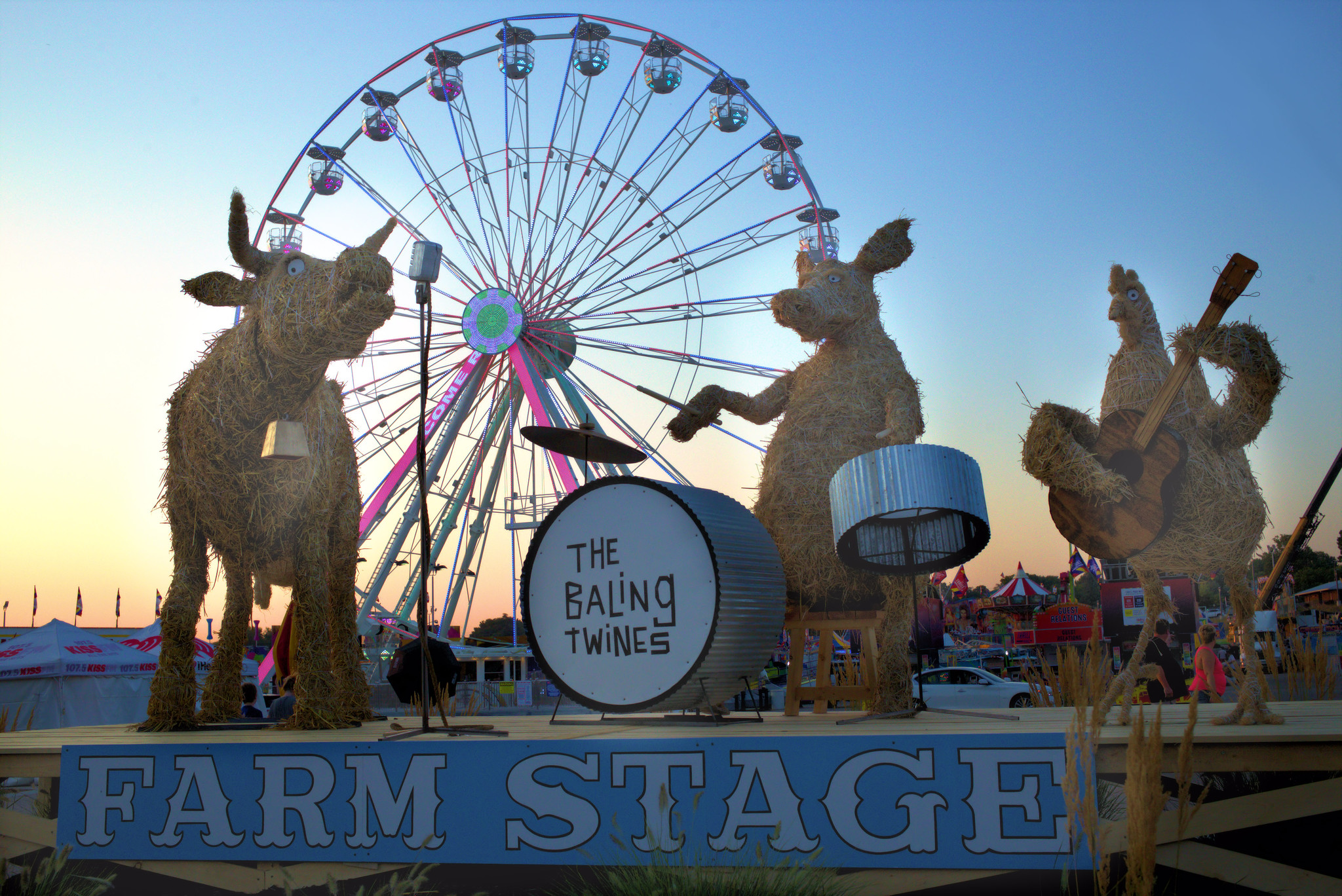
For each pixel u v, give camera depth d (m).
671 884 3.18
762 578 4.42
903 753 3.24
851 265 5.72
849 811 3.26
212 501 4.93
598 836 3.47
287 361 4.69
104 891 4.14
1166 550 3.80
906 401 5.22
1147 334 4.25
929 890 3.61
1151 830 2.67
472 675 25.23
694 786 3.40
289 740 3.86
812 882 3.20
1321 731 3.17
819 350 5.76
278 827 3.74
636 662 4.25
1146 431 3.65
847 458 5.18
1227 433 3.75
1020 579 33.03
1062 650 4.14
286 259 4.97
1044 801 3.11
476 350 19.97
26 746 4.12
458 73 21.77
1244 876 3.12
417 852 3.61
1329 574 46.31
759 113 20.45
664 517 4.28
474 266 21.09
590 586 4.40
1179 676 7.48
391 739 3.74
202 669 11.40
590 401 20.97
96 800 3.93
